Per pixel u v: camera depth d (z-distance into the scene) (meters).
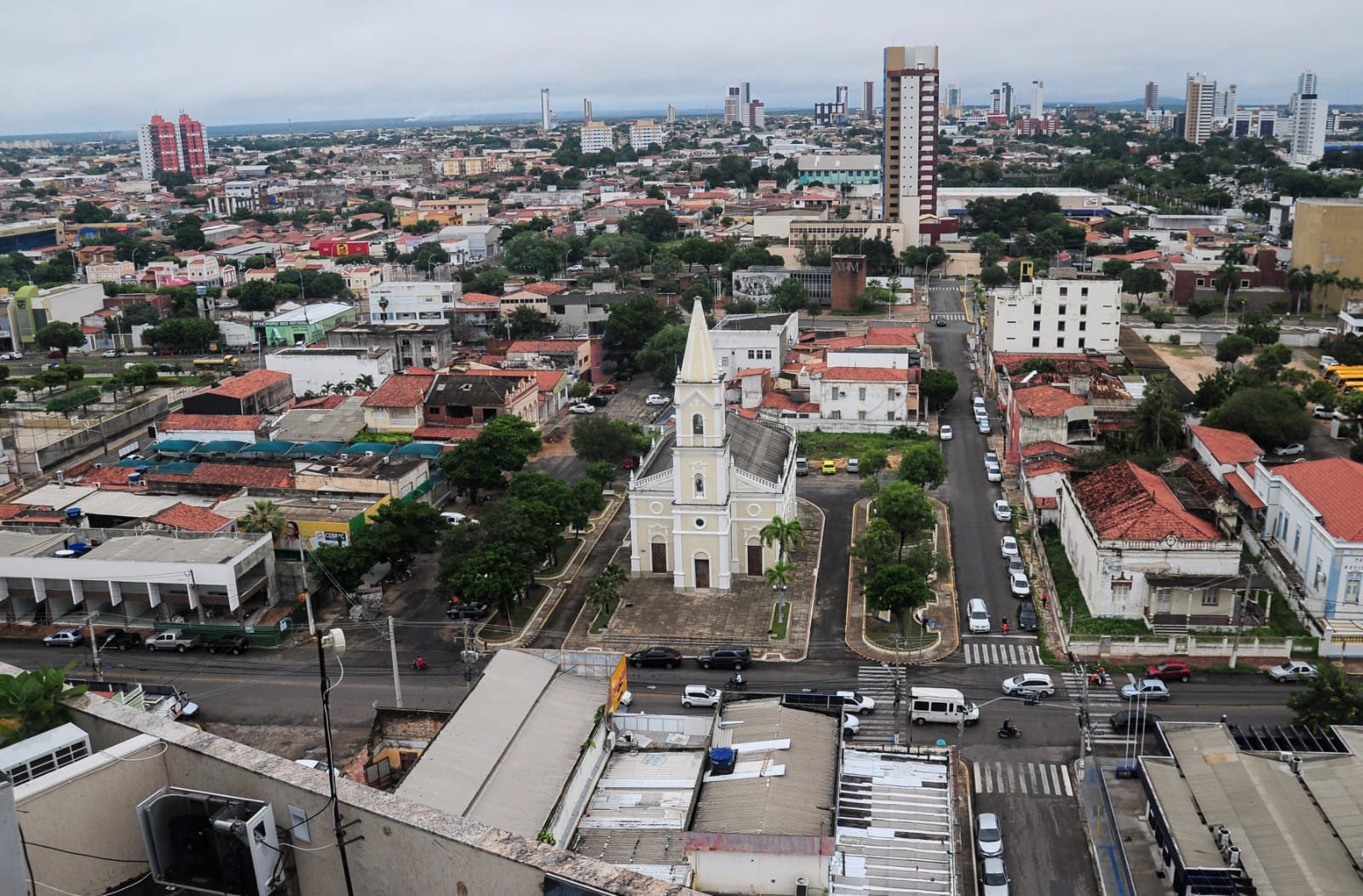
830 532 147.12
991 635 116.62
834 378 194.38
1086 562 122.44
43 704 38.75
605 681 92.81
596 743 86.50
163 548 124.50
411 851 29.83
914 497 132.25
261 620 123.75
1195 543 113.69
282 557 131.25
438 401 188.50
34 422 193.38
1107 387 182.00
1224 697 102.44
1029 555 136.62
